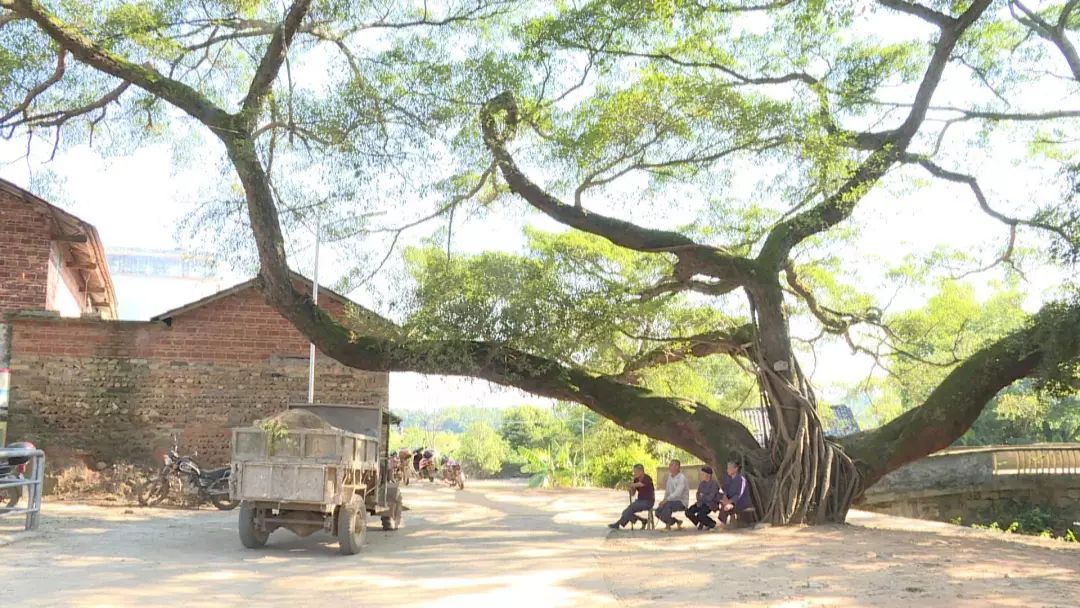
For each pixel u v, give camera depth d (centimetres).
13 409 2252
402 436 5884
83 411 2303
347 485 1220
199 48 1672
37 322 2291
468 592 854
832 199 1588
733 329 1756
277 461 1171
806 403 1587
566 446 3694
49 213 2245
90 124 1750
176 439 2341
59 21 1486
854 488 1602
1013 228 1761
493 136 1574
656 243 1625
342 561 1098
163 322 2395
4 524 1399
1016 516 2578
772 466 1602
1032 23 1555
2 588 829
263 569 1011
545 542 1341
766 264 1617
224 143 1524
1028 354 1477
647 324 1753
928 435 1588
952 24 1474
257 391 2428
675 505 1577
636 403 1712
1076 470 2567
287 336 2464
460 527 1612
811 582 900
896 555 1112
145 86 1556
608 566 1051
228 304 2447
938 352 1972
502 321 1556
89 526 1448
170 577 929
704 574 970
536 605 786
